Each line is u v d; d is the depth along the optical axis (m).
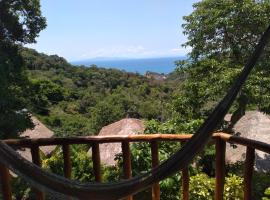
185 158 2.29
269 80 11.92
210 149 7.77
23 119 12.24
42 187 2.28
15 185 6.08
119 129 15.30
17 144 3.00
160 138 3.02
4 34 14.65
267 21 12.60
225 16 13.13
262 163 12.11
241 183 6.05
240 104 12.48
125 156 3.10
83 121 34.59
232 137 2.74
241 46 13.57
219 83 12.36
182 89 13.99
